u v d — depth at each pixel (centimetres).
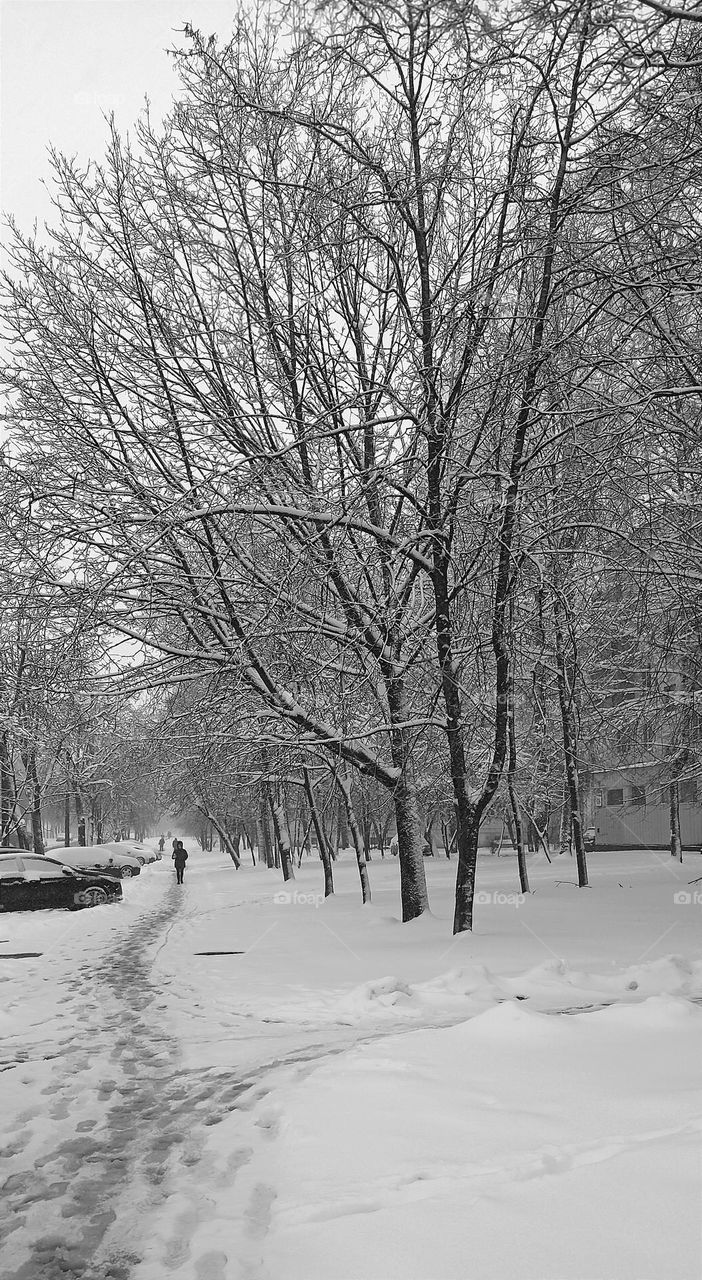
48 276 1567
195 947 1720
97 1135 648
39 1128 670
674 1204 392
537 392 1312
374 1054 732
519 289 1404
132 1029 1017
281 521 1563
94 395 1533
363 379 1567
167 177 1578
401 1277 364
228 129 1506
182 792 2966
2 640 1502
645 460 1338
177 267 1627
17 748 2736
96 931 2186
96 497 1521
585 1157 471
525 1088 620
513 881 2808
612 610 1862
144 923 2356
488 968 1230
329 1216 441
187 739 1834
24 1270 446
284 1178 497
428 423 1412
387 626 1540
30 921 2364
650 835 4325
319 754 2030
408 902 1786
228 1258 427
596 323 1389
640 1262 351
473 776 2236
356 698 1767
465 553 1520
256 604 1502
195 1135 632
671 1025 788
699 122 1020
